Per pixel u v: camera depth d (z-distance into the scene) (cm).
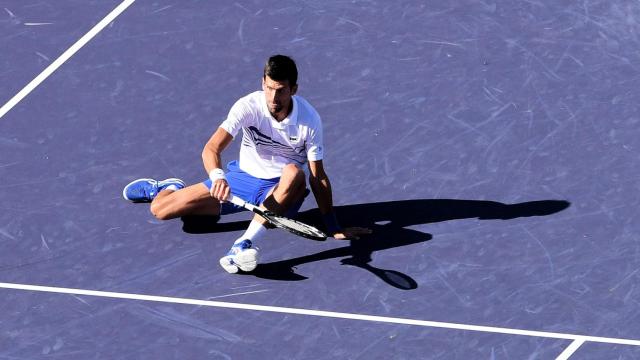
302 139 3528
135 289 3466
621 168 3925
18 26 4700
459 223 3709
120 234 3675
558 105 4225
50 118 4200
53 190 3859
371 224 3709
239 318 3353
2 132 4125
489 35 4606
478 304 3403
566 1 4809
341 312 3375
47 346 3262
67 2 4850
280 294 3441
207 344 3266
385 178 3900
